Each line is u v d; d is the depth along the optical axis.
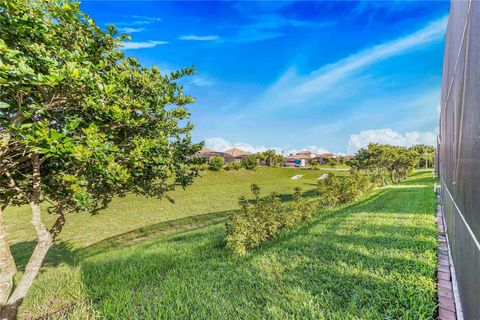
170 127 3.56
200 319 2.86
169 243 7.04
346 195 11.49
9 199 3.05
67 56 2.19
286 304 3.00
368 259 4.10
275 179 37.00
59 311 3.60
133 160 2.78
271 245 5.60
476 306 1.87
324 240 5.40
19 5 2.02
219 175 33.19
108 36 2.92
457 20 3.22
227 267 4.45
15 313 2.67
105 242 8.88
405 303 2.75
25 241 9.47
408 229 5.69
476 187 1.89
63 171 3.03
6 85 1.85
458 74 3.09
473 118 2.00
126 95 2.89
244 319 2.79
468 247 2.23
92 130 2.23
